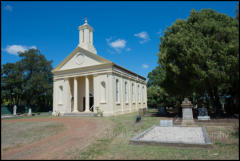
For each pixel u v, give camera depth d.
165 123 15.48
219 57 17.70
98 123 18.34
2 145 9.84
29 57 40.81
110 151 7.99
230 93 24.62
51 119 24.02
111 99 27.28
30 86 38.56
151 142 8.84
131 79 36.41
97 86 28.59
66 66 32.19
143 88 43.94
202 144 8.11
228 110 26.48
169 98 33.72
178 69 19.98
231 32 17.98
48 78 44.62
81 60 30.69
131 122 18.33
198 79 18.72
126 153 7.59
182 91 23.42
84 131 13.78
